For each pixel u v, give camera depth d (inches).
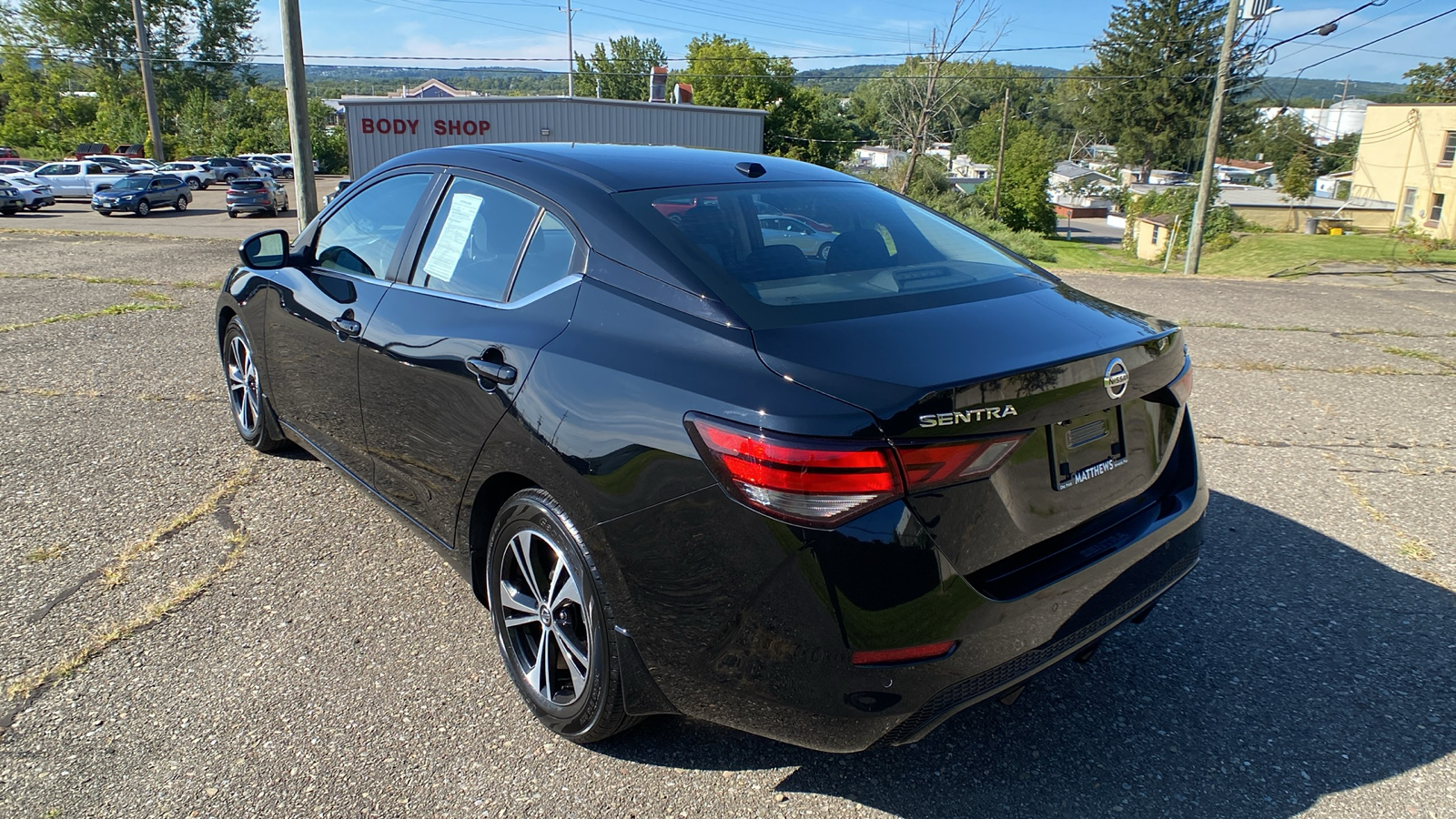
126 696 99.9
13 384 211.3
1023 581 79.0
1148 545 90.7
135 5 1966.0
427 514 112.3
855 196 117.3
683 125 1459.2
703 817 84.7
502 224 107.0
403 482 116.4
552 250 99.3
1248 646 114.9
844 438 69.5
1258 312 353.1
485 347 97.7
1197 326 320.5
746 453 71.9
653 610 79.8
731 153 130.1
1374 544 143.6
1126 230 2101.4
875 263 99.2
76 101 2748.5
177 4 2691.9
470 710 99.7
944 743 96.4
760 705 77.0
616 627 83.0
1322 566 136.2
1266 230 1904.5
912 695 73.7
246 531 140.2
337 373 126.7
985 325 86.0
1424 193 1691.7
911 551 71.1
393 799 85.8
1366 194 1889.8
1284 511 156.8
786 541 71.0
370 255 127.4
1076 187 3230.8
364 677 105.0
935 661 73.5
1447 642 115.8
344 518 145.9
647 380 81.0
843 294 89.7
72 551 132.3
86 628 113.0
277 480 159.5
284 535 139.3
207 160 2069.4
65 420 187.8
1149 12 3024.1
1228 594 127.7
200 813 83.3
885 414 69.9
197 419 190.4
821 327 81.5
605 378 84.0
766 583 72.7
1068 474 83.5
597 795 87.2
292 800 85.2
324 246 140.3
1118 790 89.3
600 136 1433.3
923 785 89.7
